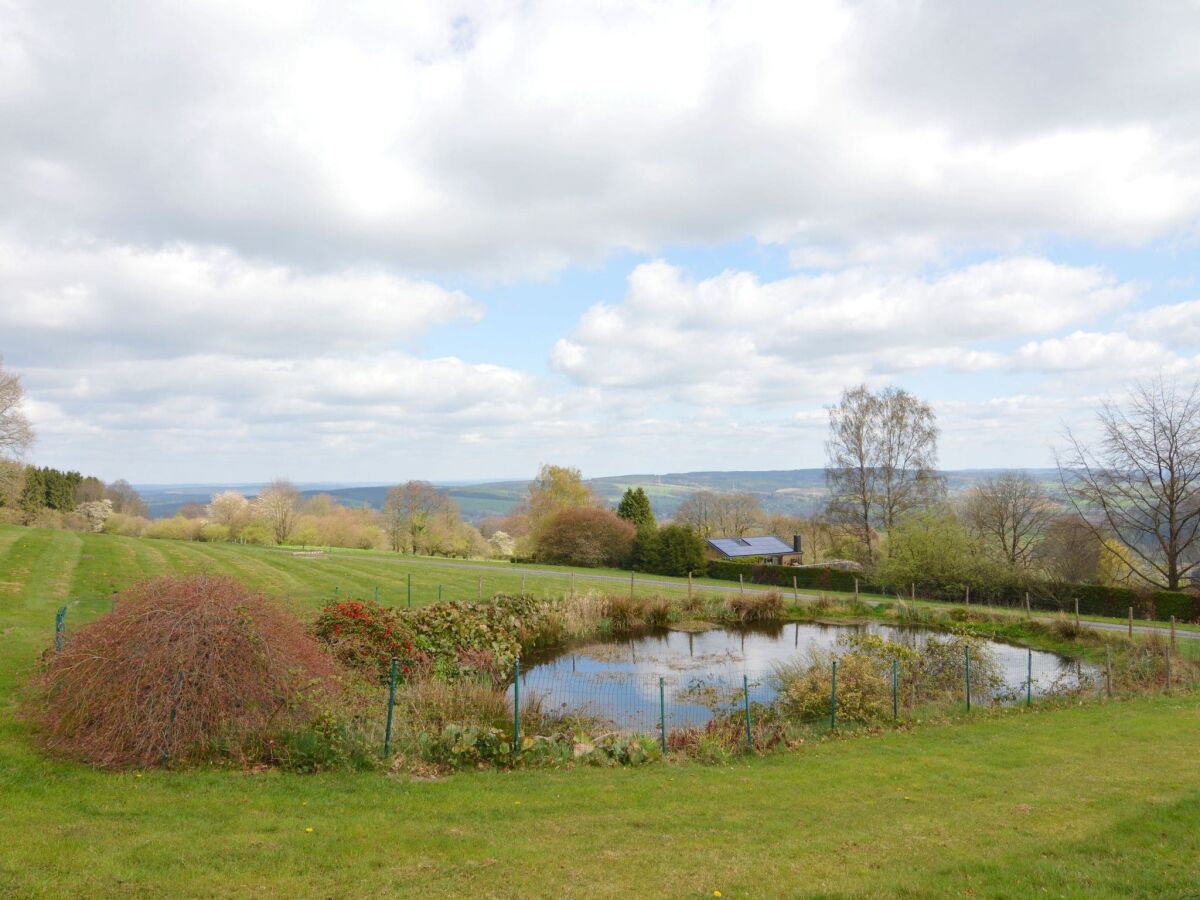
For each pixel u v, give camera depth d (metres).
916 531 39.38
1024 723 14.68
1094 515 39.88
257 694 9.89
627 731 14.82
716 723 14.10
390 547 72.19
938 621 31.97
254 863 6.37
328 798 8.54
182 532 71.44
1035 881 6.04
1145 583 39.66
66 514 73.06
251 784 8.78
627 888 6.14
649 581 44.00
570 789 9.70
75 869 5.91
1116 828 7.51
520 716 15.23
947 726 14.57
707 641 27.53
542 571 46.62
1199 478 36.28
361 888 5.98
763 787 10.08
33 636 15.52
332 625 16.23
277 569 35.41
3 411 46.66
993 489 53.00
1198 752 11.95
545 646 25.88
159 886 5.75
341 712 10.91
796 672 17.73
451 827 7.79
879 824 8.23
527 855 6.94
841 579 43.66
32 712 10.27
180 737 9.24
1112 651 24.73
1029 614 31.11
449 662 18.17
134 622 9.66
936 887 5.98
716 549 60.91
